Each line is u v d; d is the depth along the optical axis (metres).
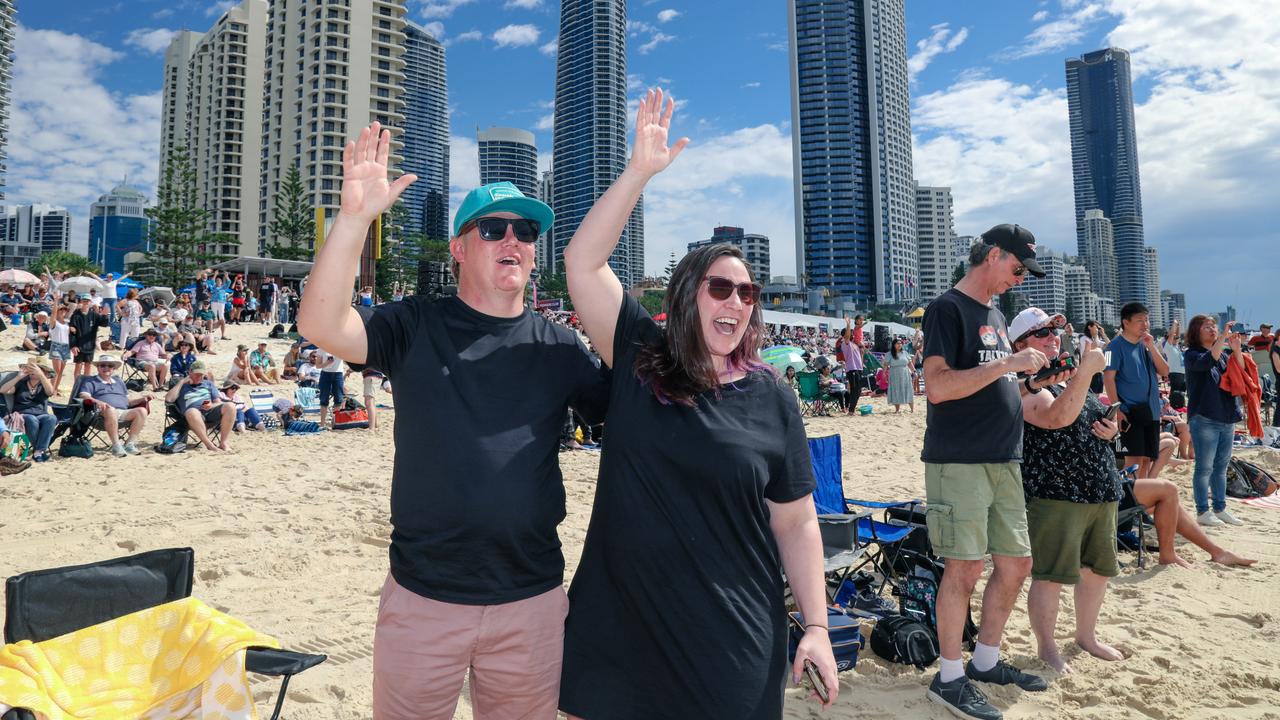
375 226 35.50
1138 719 3.10
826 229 184.88
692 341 1.81
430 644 1.83
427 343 1.92
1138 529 5.16
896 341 15.99
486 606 1.84
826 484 4.86
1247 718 3.11
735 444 1.77
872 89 187.62
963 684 3.19
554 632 1.96
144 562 2.41
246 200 133.75
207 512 6.28
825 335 41.09
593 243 2.03
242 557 5.07
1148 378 6.19
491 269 1.96
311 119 107.25
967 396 3.17
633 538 1.80
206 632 2.25
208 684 2.13
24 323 20.20
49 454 8.98
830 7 187.25
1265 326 11.43
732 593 1.75
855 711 3.18
